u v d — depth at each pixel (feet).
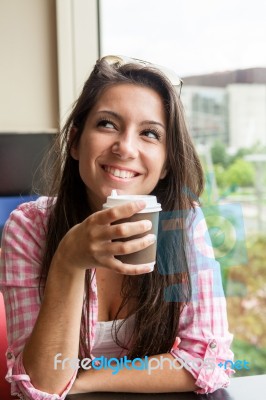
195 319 3.47
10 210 6.34
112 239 2.47
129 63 3.33
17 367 3.02
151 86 3.21
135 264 2.54
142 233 2.48
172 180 3.45
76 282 2.77
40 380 2.93
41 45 7.68
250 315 7.07
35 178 5.92
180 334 3.50
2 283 3.47
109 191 3.17
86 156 3.18
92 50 7.79
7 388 3.77
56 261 2.72
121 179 3.15
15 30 7.57
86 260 2.57
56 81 7.77
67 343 2.90
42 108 7.77
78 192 3.59
